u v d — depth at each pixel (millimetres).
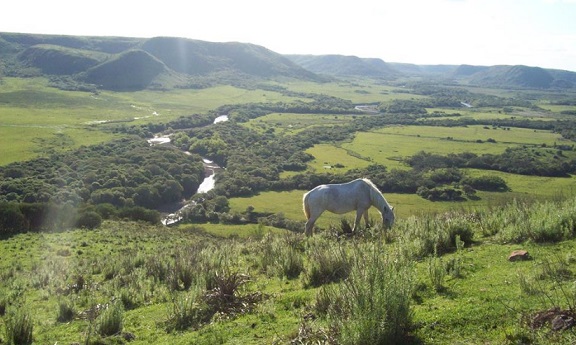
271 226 60156
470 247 10391
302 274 10070
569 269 7324
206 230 57062
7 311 10703
